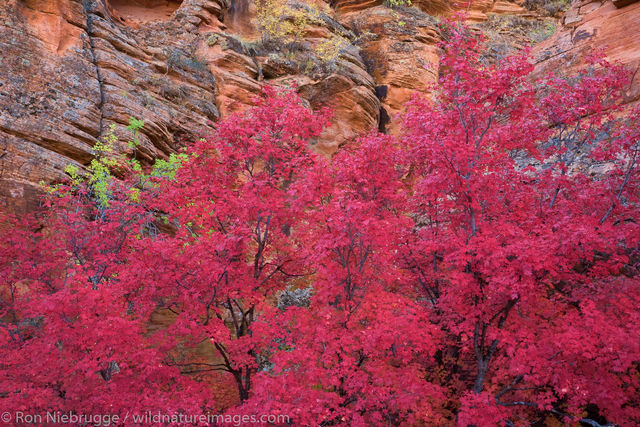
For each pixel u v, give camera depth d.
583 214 7.82
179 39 17.27
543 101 9.41
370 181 8.06
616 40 14.61
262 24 19.94
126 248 8.88
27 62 11.66
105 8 15.53
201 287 6.92
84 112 12.12
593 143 11.43
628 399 6.14
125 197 10.29
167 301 7.60
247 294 7.23
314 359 6.08
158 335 6.62
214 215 7.83
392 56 22.28
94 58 13.57
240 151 8.23
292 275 8.55
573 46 15.88
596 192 8.36
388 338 6.29
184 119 14.92
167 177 11.82
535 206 8.57
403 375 6.57
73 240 8.38
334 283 6.77
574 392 6.04
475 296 7.45
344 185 8.17
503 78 7.38
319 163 7.35
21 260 7.77
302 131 8.59
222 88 17.02
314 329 6.75
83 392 5.43
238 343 6.82
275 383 5.45
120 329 5.56
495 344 7.25
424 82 21.92
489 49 22.73
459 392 7.93
